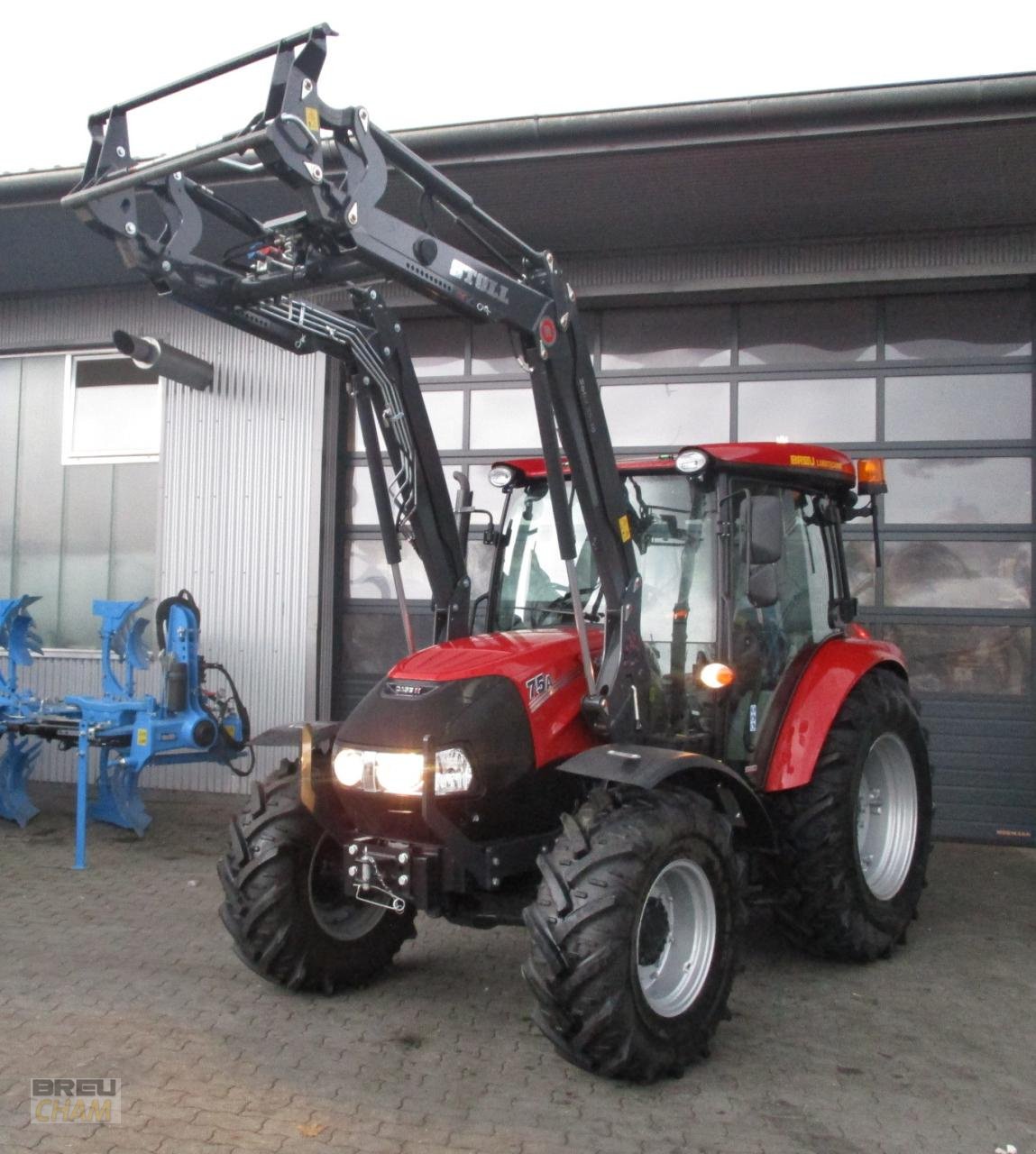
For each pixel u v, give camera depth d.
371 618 8.08
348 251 3.47
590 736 4.14
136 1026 3.94
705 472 4.52
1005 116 5.58
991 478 7.09
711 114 5.84
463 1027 4.00
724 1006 3.78
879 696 4.96
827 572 5.23
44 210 7.11
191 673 6.76
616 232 7.13
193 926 5.14
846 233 7.04
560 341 4.02
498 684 3.91
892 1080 3.63
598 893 3.41
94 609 7.05
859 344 7.34
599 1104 3.41
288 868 4.14
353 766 3.84
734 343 7.52
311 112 3.23
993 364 7.12
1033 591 6.98
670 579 4.56
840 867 4.58
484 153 6.20
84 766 6.24
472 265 3.71
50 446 8.89
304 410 7.99
